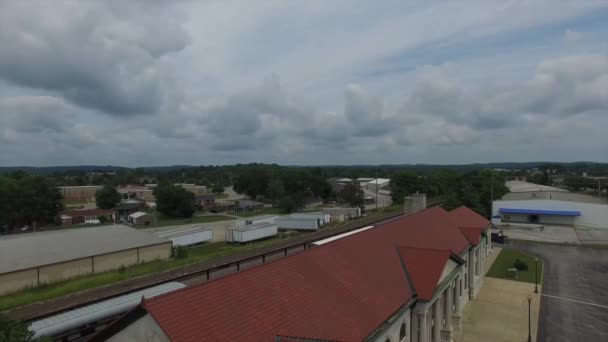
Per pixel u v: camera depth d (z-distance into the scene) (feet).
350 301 68.08
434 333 92.48
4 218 315.58
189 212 396.37
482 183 345.72
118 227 214.90
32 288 150.20
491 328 112.16
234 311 51.29
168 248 202.59
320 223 292.81
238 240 241.76
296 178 499.10
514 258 197.47
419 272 89.97
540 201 299.17
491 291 146.20
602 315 119.96
